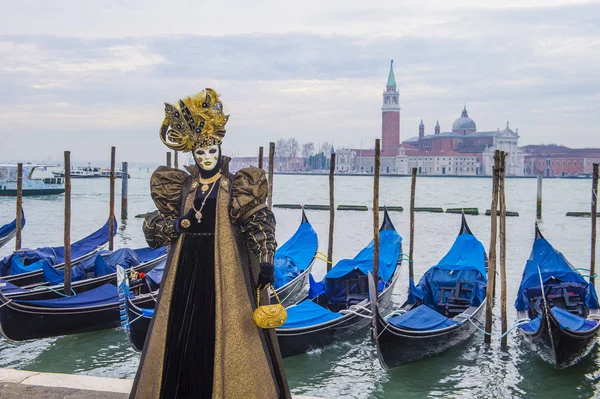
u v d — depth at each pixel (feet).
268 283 9.30
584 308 44.37
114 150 68.59
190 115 9.50
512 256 85.10
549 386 35.81
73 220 130.62
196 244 9.48
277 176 633.61
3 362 39.14
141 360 9.55
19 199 68.39
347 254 87.20
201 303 9.31
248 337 9.27
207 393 9.12
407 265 76.38
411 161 652.07
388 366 37.45
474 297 46.75
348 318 42.91
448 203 206.80
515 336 44.65
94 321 43.45
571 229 122.62
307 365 39.29
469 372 37.96
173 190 9.71
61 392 13.08
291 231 116.26
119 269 32.45
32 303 40.24
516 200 231.09
